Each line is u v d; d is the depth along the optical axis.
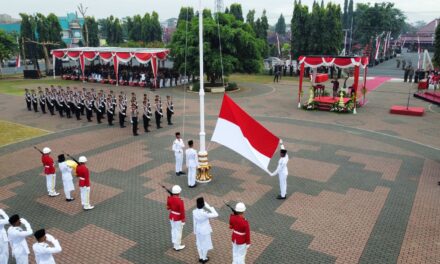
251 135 13.48
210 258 9.77
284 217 11.91
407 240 10.52
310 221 11.63
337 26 54.31
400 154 18.16
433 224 11.39
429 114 27.45
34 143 20.27
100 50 45.12
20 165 16.81
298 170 16.00
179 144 15.21
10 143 20.30
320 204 12.79
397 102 32.38
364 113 27.86
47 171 13.28
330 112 28.25
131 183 14.69
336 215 12.00
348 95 32.00
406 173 15.63
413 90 39.09
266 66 63.28
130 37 78.81
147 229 11.28
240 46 38.66
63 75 49.94
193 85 39.28
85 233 11.05
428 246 10.22
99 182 14.78
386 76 52.75
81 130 23.02
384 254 9.86
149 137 21.28
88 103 25.23
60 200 13.27
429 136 21.39
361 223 11.48
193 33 37.50
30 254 10.08
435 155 18.02
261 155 13.38
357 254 9.88
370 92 37.97
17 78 51.41
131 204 12.92
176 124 24.34
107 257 9.86
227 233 11.02
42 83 45.62
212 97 35.09
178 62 39.53
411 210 12.30
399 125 24.03
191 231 11.17
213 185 14.47
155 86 39.94
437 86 37.31
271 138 13.62
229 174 15.59
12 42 55.12
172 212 9.94
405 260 9.59
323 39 54.41
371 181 14.77
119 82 43.94
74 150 18.94
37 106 30.14
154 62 39.28
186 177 15.30
